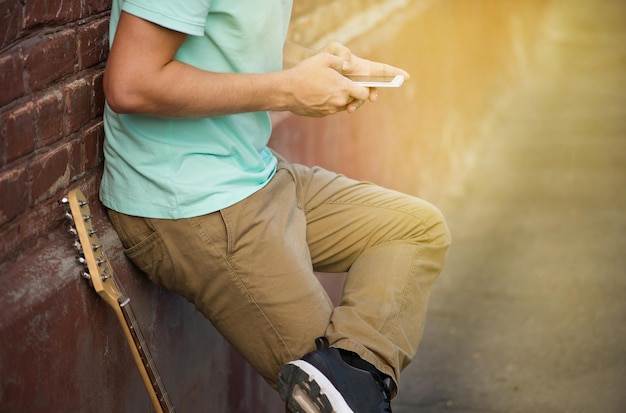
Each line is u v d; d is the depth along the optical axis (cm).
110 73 228
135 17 226
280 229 264
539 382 561
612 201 888
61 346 237
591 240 781
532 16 1716
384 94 702
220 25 248
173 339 310
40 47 238
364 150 660
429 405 536
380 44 662
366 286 278
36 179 238
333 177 306
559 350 596
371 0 755
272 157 285
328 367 246
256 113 270
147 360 247
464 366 578
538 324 629
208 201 253
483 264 728
